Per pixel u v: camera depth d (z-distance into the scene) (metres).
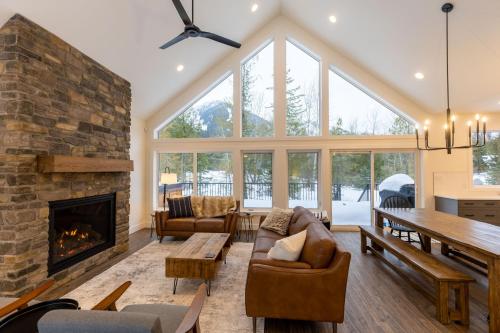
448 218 3.51
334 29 5.16
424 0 3.60
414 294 2.86
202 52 5.29
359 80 5.64
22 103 2.60
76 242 3.49
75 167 3.12
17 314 1.50
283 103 5.84
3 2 2.44
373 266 3.68
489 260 2.18
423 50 4.35
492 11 3.35
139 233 5.50
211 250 3.05
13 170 2.55
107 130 4.00
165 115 6.05
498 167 5.46
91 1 3.02
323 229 2.64
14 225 2.54
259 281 2.16
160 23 4.01
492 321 2.14
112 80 4.15
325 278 2.12
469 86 4.66
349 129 5.86
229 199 5.30
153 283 3.10
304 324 2.31
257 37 5.89
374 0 4.04
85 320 1.00
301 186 5.93
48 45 2.92
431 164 5.57
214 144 5.98
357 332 2.19
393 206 4.95
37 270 2.77
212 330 2.21
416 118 5.58
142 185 5.98
